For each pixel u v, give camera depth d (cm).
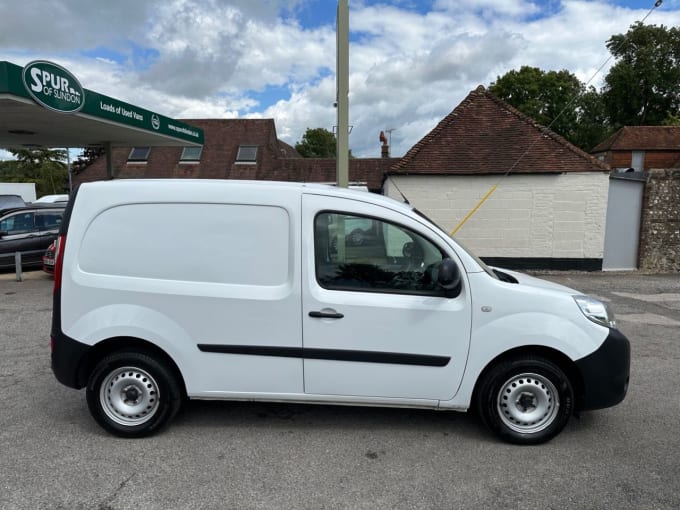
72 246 340
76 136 1280
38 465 307
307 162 2336
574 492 283
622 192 1221
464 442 342
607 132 4647
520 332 325
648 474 303
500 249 1232
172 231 337
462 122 1271
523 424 337
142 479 292
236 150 2400
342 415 385
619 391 333
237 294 331
